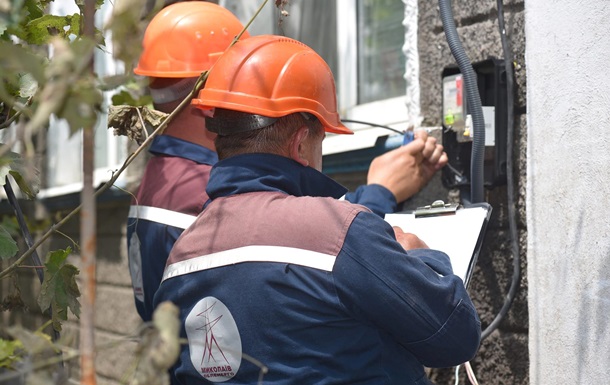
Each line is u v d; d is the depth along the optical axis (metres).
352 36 3.88
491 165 2.75
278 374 1.83
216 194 2.03
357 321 1.83
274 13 4.33
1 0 1.23
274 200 1.93
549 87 2.47
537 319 2.54
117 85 1.12
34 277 6.18
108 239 5.45
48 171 6.25
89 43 0.97
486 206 2.45
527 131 2.58
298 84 2.05
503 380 2.80
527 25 2.57
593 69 2.31
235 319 1.86
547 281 2.49
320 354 1.81
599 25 2.29
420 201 3.07
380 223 1.87
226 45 2.79
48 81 0.99
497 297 2.82
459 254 2.35
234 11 4.49
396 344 1.91
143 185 2.70
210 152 2.66
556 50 2.45
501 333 2.81
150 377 0.99
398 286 1.80
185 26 2.79
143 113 2.40
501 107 2.74
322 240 1.82
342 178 3.59
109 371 5.33
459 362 1.91
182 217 2.54
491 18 2.88
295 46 2.13
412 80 3.27
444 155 2.86
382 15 3.72
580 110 2.36
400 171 2.82
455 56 2.65
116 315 5.31
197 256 1.96
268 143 2.03
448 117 2.86
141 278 2.66
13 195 1.93
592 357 2.31
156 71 2.76
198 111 2.68
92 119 1.00
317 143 2.11
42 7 1.92
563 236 2.43
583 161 2.35
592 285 2.31
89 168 0.97
